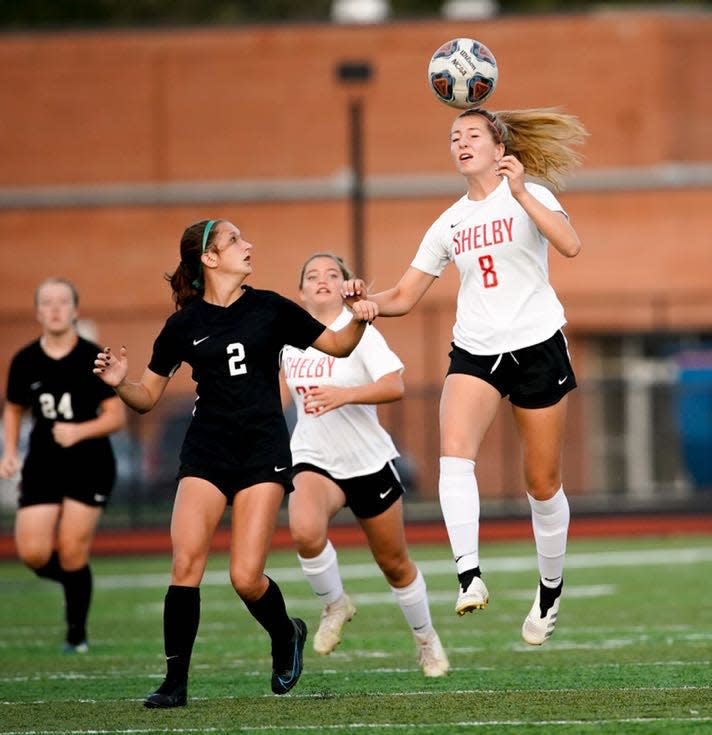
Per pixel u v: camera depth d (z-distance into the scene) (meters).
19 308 113.38
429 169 116.56
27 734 22.03
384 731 21.52
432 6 163.75
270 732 21.58
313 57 117.69
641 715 22.58
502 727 21.66
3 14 163.50
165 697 24.05
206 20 168.38
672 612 42.91
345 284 24.50
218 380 23.73
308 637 38.56
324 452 29.14
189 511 23.52
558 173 26.11
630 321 108.19
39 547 35.50
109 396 35.12
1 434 82.69
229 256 24.08
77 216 114.00
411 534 75.69
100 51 118.56
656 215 110.06
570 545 71.50
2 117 118.56
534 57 115.62
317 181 117.19
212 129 118.06
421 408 90.50
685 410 95.00
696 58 115.44
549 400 24.69
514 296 24.70
